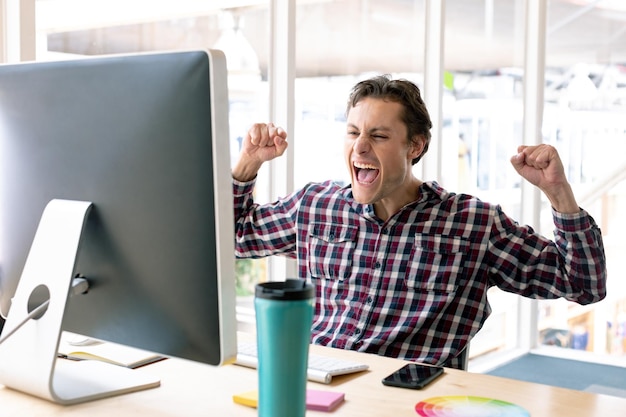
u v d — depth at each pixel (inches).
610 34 163.0
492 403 45.2
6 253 49.9
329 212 72.6
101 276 45.1
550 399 46.4
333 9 129.0
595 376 158.4
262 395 37.4
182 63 40.1
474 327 68.3
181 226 41.0
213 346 40.9
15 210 49.0
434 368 52.7
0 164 49.5
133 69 41.9
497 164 168.6
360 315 69.2
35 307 46.2
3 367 46.7
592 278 64.9
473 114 160.9
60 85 45.5
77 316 47.0
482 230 68.9
